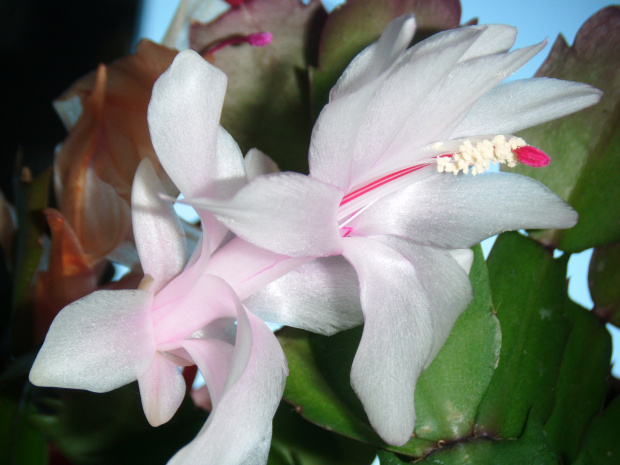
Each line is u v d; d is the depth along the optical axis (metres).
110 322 0.06
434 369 0.09
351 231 0.08
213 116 0.07
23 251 0.09
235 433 0.06
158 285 0.07
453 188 0.08
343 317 0.08
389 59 0.06
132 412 0.09
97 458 0.09
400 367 0.07
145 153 0.09
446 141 0.08
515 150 0.08
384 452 0.09
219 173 0.07
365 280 0.07
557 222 0.08
